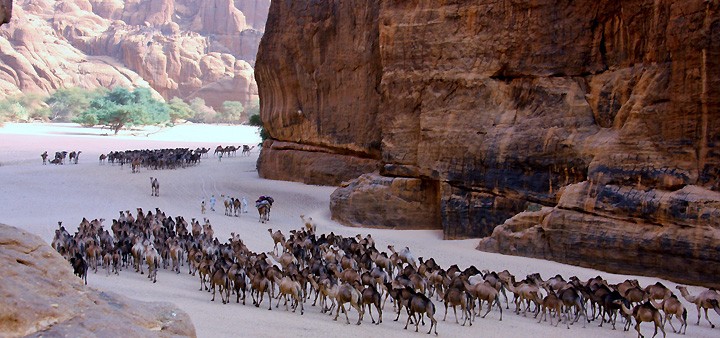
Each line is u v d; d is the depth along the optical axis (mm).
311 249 28688
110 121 134375
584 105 30875
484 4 34344
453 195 34844
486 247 31453
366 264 25188
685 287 22797
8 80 187500
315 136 53219
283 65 55250
